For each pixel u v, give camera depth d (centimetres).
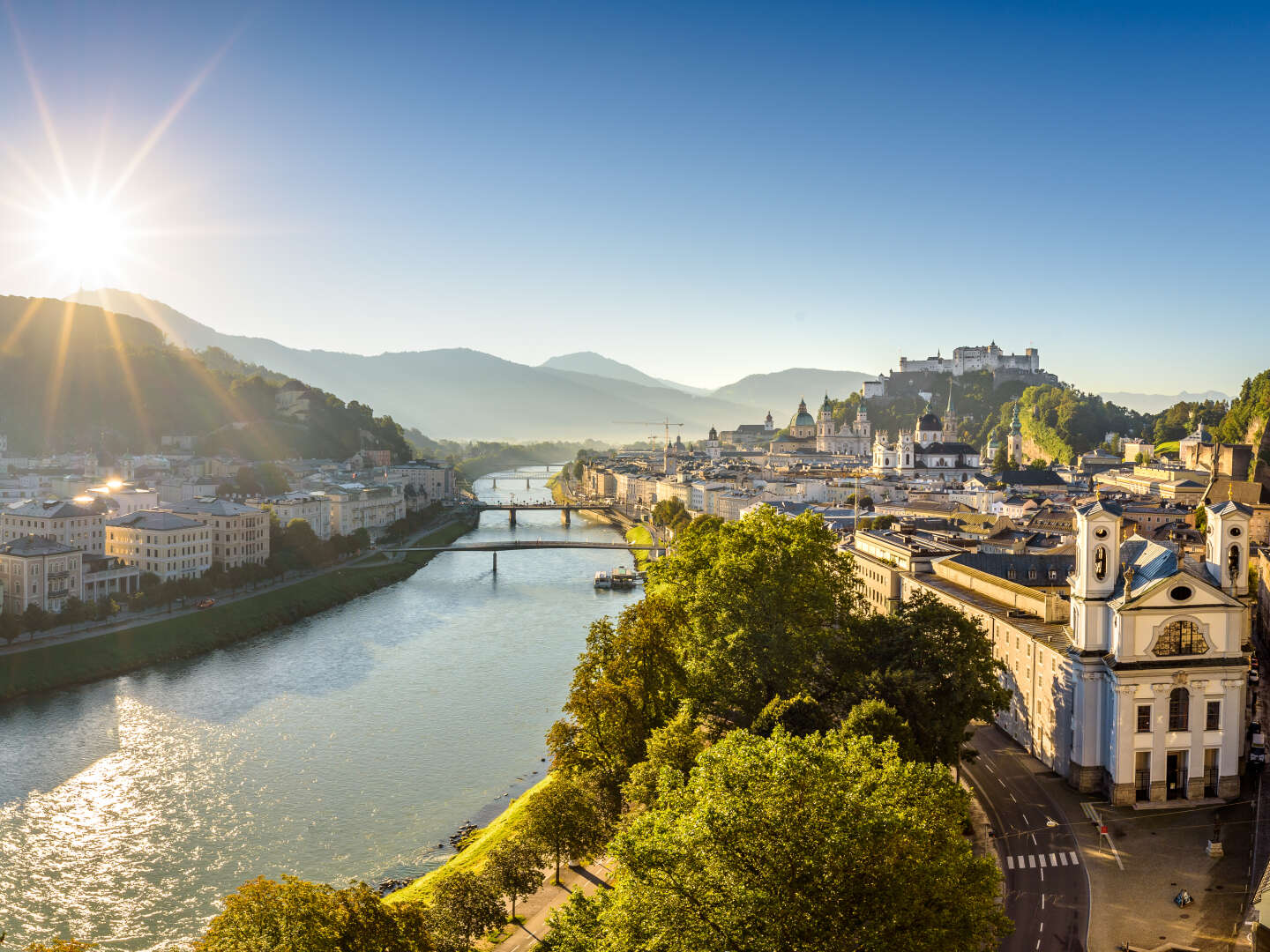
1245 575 14012
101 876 14425
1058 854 11988
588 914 8488
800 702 12950
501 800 16762
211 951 7800
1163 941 10031
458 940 10506
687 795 8794
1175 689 13262
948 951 7438
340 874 14388
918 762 11806
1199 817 12850
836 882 7331
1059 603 16038
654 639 15150
